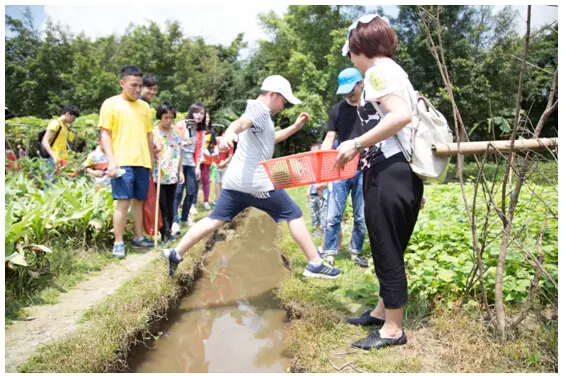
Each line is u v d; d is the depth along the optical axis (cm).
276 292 395
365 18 261
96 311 316
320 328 293
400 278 261
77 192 538
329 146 413
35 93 2873
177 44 3153
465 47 1605
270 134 357
